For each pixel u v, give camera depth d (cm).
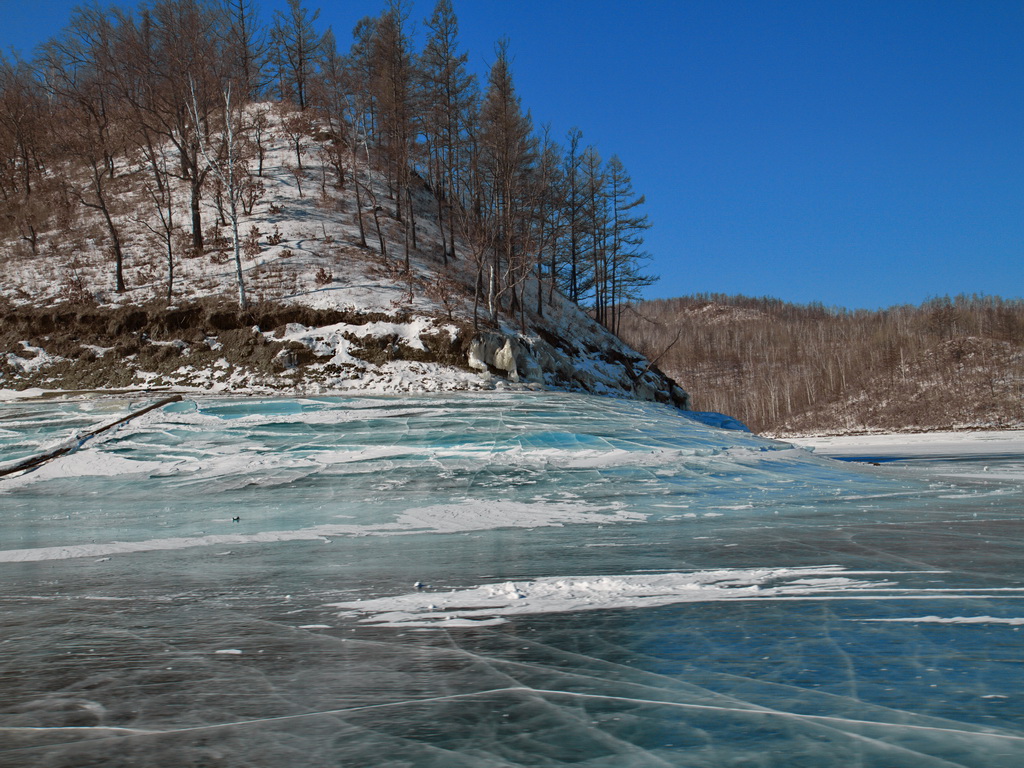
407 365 2859
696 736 334
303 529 1209
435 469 1825
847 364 11625
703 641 491
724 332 17150
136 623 595
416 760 315
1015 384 9081
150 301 3059
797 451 2412
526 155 4262
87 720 373
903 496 1527
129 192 4491
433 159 4888
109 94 4212
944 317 11819
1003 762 296
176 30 4178
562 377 3294
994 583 659
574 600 634
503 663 457
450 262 4194
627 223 5053
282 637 538
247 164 4519
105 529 1252
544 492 1591
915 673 412
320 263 3506
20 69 4984
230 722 367
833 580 687
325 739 342
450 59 4644
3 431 2219
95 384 2731
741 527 1106
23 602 691
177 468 1902
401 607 629
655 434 2331
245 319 2975
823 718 350
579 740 334
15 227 4088
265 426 2231
